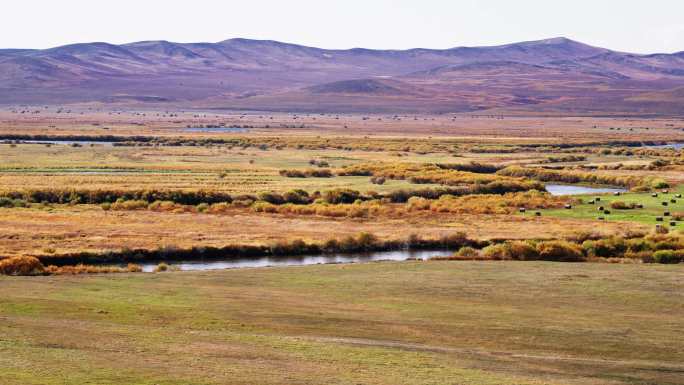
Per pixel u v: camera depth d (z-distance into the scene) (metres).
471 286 65.56
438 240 100.94
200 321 50.81
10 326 45.47
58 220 112.06
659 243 89.12
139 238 98.69
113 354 39.59
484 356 43.75
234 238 99.81
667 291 63.75
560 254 84.69
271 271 73.38
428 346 46.16
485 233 105.50
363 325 51.44
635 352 46.50
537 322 53.25
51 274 76.06
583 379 39.06
